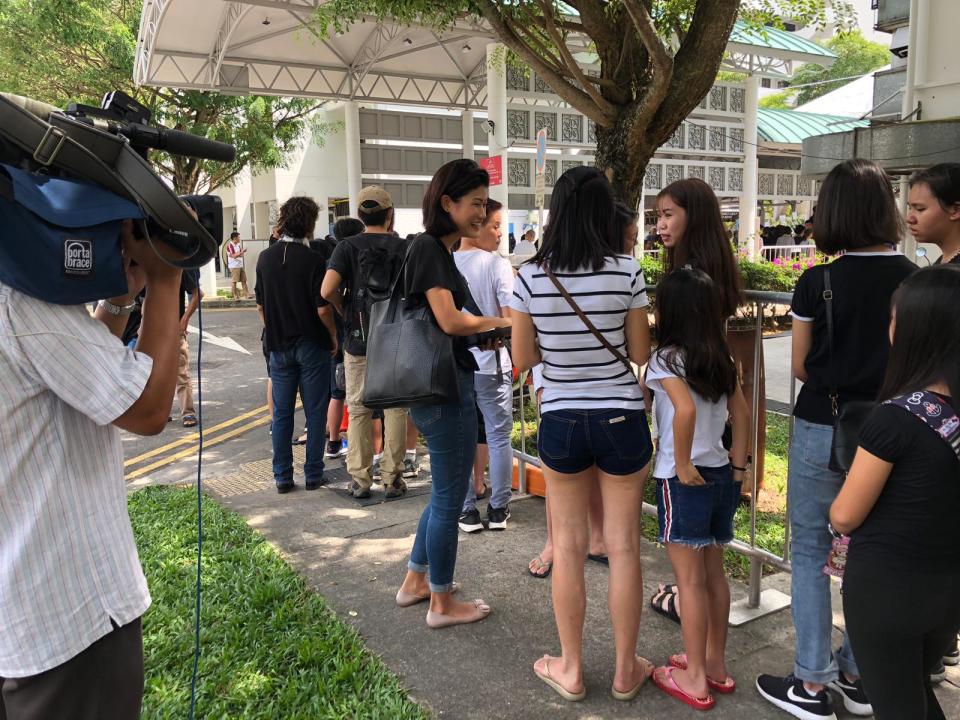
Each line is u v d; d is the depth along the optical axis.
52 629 1.43
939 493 1.69
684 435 2.42
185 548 3.97
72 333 1.40
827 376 2.38
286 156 22.64
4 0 14.81
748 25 6.61
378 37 15.45
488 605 3.38
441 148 20.38
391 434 4.79
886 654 1.80
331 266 4.57
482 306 4.09
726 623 2.69
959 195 2.57
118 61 15.72
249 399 8.17
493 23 5.44
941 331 1.70
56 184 1.34
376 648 3.04
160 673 2.82
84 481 1.47
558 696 2.71
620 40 5.57
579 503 2.66
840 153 5.98
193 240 1.51
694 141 18.47
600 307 2.47
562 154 17.62
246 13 12.99
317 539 4.19
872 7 8.97
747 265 8.94
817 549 2.51
